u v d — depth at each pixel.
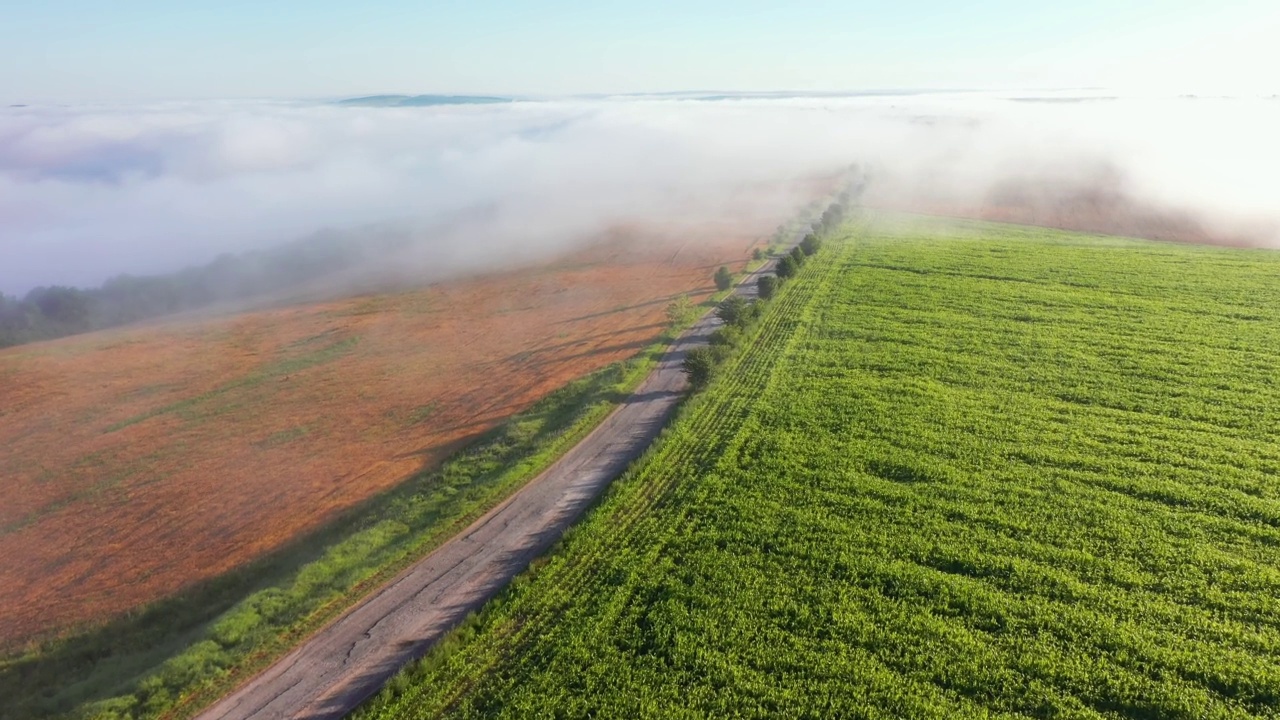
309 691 26.78
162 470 50.53
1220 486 34.59
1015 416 42.44
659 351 58.78
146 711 26.45
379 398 59.78
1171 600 27.75
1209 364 47.78
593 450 42.84
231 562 38.62
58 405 63.97
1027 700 23.89
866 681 24.97
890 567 30.22
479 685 26.19
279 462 49.88
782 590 29.45
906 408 43.97
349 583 32.41
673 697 24.92
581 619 28.80
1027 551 30.80
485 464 43.50
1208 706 23.23
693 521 34.47
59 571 39.84
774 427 42.81
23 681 31.03
